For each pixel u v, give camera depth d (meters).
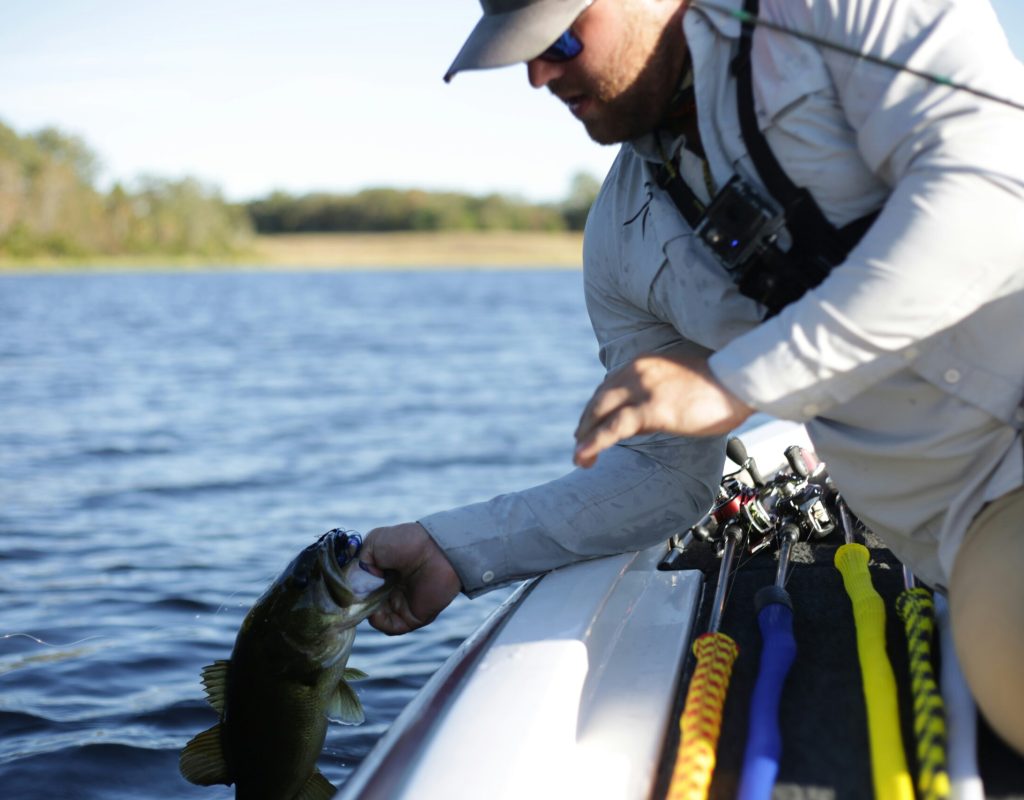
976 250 1.44
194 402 14.84
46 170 96.38
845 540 2.48
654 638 1.95
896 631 1.91
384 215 121.50
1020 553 1.48
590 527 2.21
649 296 2.02
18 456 10.00
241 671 2.26
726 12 1.66
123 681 3.62
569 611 1.92
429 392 16.62
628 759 1.58
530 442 11.64
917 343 1.54
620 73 1.74
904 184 1.50
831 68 1.62
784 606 1.94
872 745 1.52
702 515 2.30
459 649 1.93
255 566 5.62
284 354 22.98
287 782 2.30
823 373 1.50
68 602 4.75
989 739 1.56
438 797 1.37
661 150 1.90
